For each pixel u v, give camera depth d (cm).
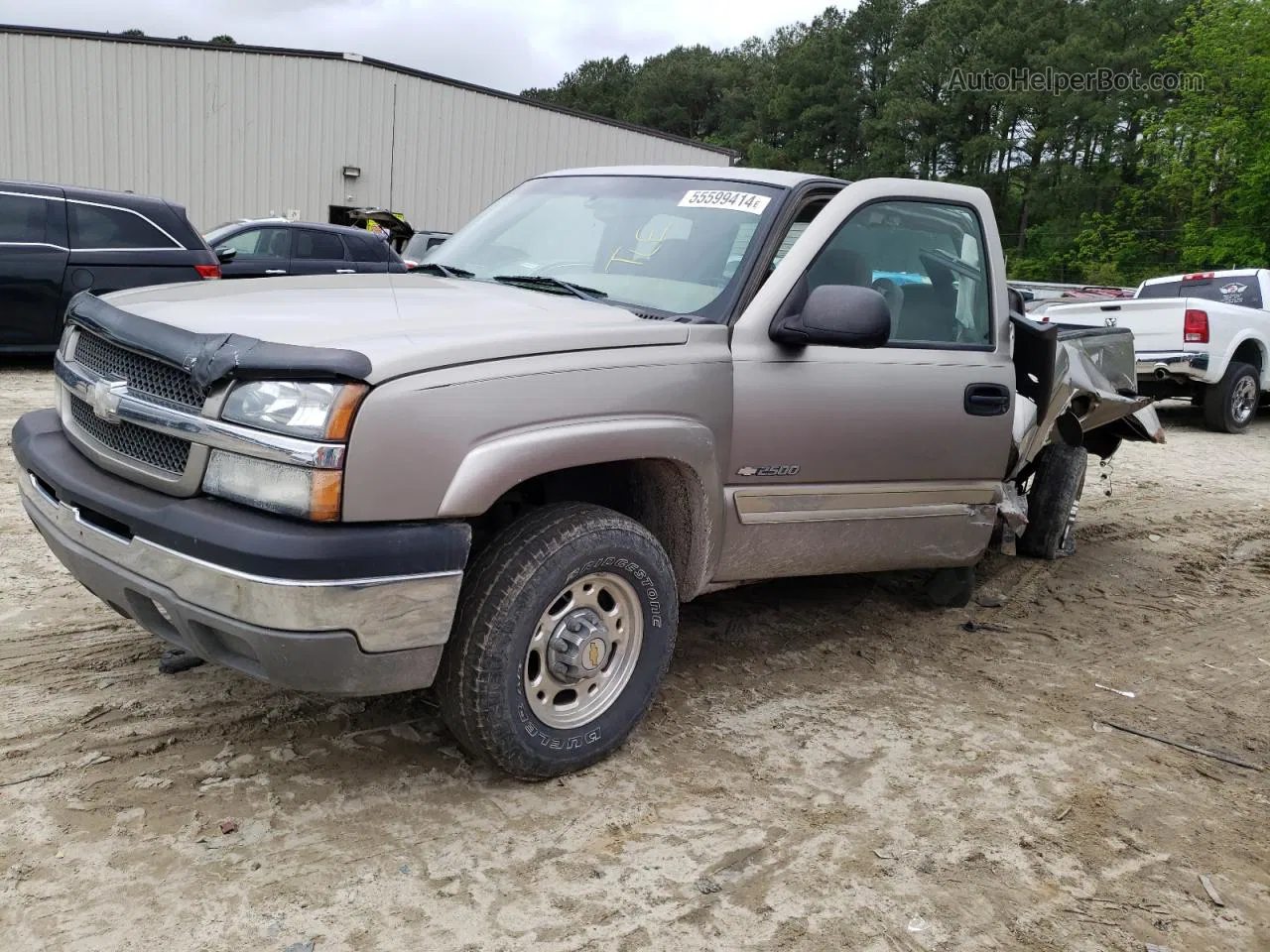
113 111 2416
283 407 260
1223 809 344
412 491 268
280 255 1323
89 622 413
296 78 2592
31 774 301
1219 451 1155
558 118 2939
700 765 343
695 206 392
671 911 267
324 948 242
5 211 953
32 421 343
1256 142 3306
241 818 290
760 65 11425
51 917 245
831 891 281
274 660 263
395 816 298
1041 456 632
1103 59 6606
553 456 293
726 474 354
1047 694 429
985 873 295
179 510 268
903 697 413
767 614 493
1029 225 6931
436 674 295
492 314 320
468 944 248
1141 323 1275
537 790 318
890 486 405
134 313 304
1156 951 267
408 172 2770
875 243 397
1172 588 601
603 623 325
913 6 8869
